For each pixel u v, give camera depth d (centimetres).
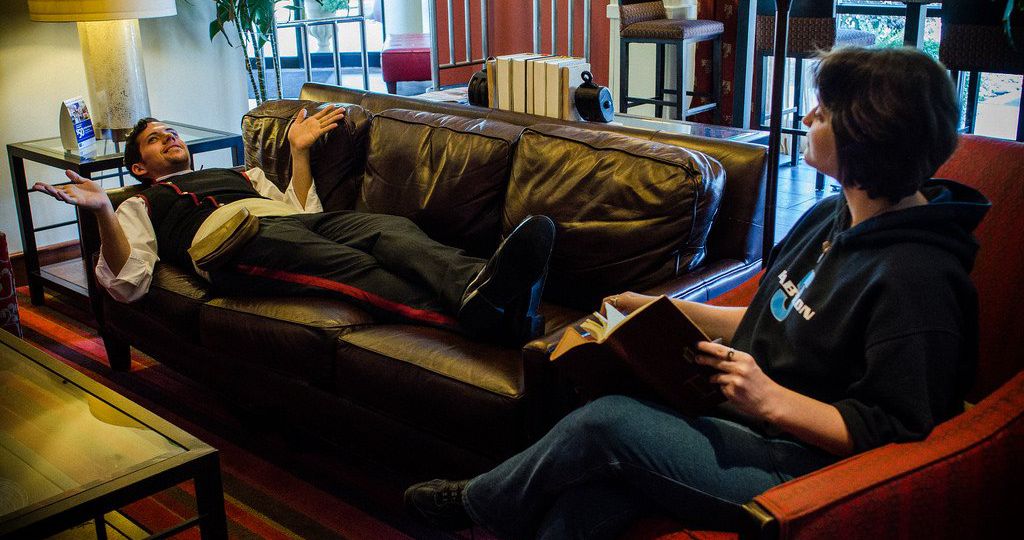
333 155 293
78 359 320
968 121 388
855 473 124
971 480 129
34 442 179
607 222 226
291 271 243
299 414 240
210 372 262
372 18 795
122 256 267
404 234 246
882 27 471
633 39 445
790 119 490
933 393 127
